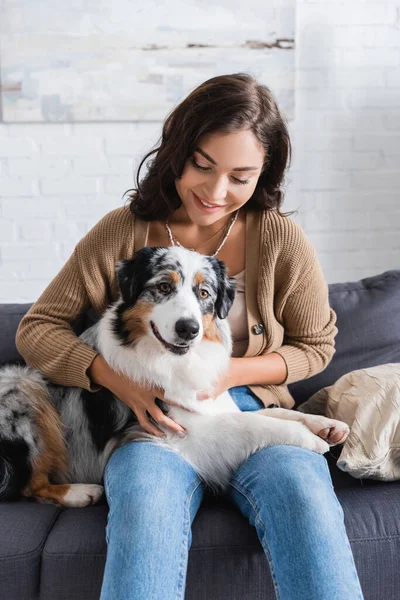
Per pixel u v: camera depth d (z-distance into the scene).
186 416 1.74
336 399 1.98
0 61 3.45
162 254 1.78
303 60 3.59
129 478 1.51
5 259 3.67
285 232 1.91
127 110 3.54
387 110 3.69
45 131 3.56
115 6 3.44
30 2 3.40
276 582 1.38
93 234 1.93
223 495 1.75
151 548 1.36
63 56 3.46
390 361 2.27
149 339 1.76
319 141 3.68
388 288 2.36
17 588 1.56
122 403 1.86
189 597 1.57
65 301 1.92
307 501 1.43
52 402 1.89
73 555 1.56
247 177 1.76
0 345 2.21
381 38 3.62
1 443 1.77
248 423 1.71
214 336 1.82
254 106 1.70
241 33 3.50
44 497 1.79
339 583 1.33
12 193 3.61
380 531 1.64
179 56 3.50
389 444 1.77
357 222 3.78
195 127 1.70
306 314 1.96
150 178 1.91
